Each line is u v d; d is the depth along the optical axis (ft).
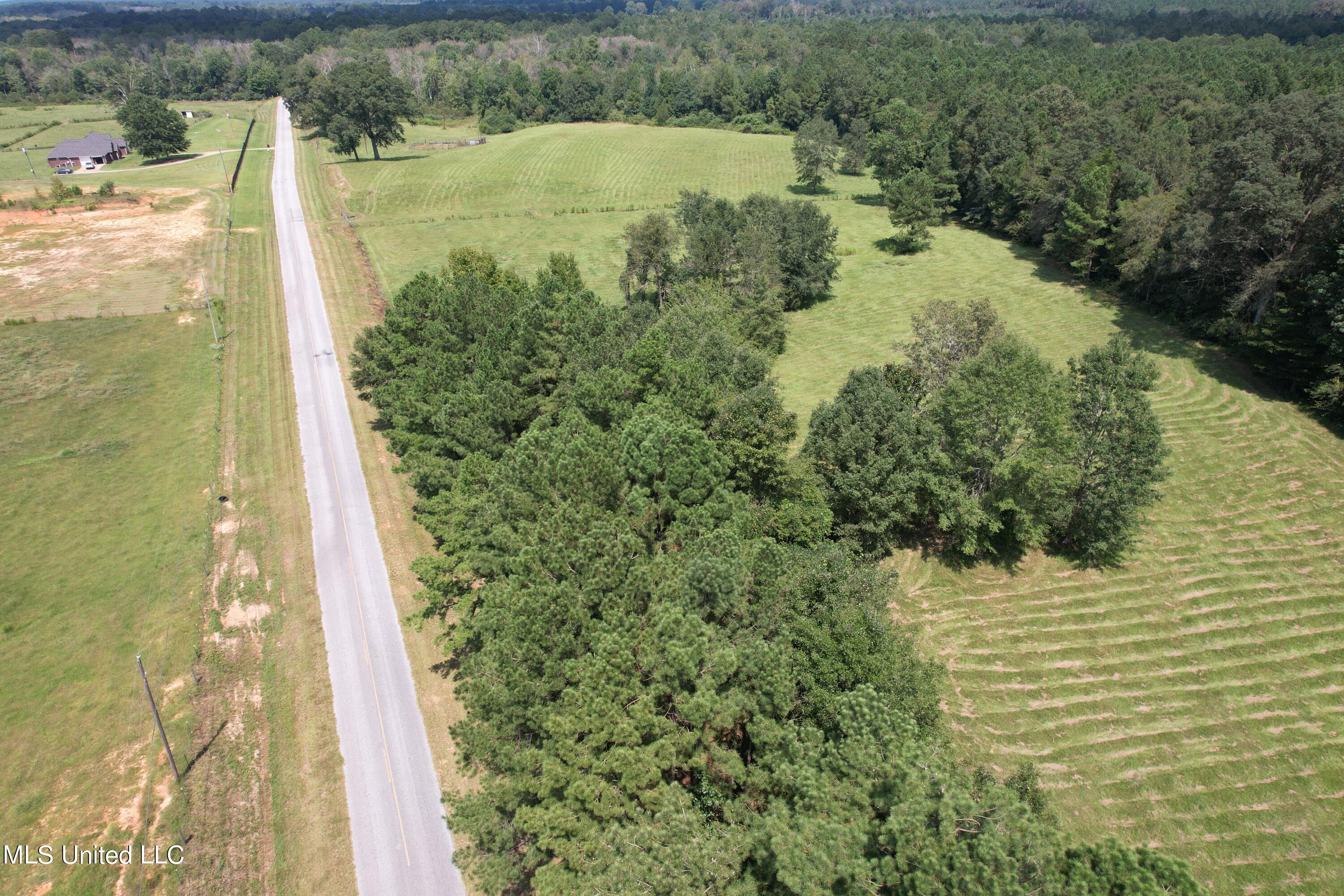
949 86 516.73
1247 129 228.63
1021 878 70.54
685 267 273.75
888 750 82.79
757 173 488.44
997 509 151.53
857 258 345.72
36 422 218.18
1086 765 116.88
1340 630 136.46
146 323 279.90
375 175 479.82
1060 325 265.13
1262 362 217.77
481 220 404.77
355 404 228.22
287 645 145.18
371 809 115.75
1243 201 209.05
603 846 80.69
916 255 345.10
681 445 126.31
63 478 194.08
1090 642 138.51
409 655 142.82
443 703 133.08
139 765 122.01
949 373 171.53
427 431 171.83
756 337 252.62
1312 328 194.59
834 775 85.35
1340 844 103.81
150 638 146.72
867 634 104.22
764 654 96.94
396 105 506.48
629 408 151.64
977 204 387.14
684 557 112.78
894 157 414.62
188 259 339.98
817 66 614.34
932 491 152.97
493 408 154.92
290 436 212.43
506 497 123.75
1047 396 142.00
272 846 110.52
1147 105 373.61
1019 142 364.38
